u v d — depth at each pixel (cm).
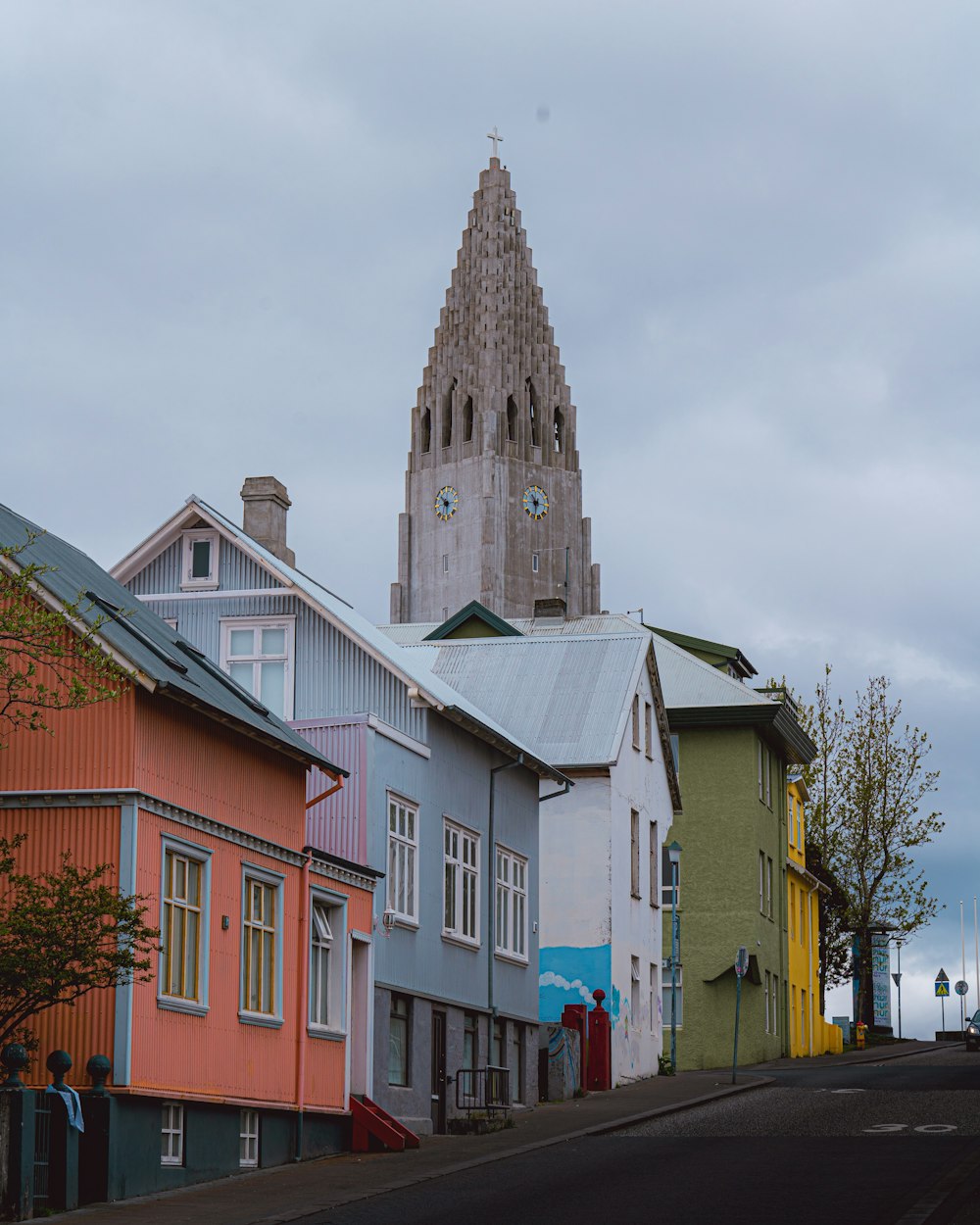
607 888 4728
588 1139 3186
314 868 2991
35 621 2272
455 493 17675
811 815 8081
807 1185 2381
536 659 5188
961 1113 3328
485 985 3866
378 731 3353
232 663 3931
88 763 2445
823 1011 8062
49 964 2173
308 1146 2902
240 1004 2712
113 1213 2191
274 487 4466
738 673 7431
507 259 18038
